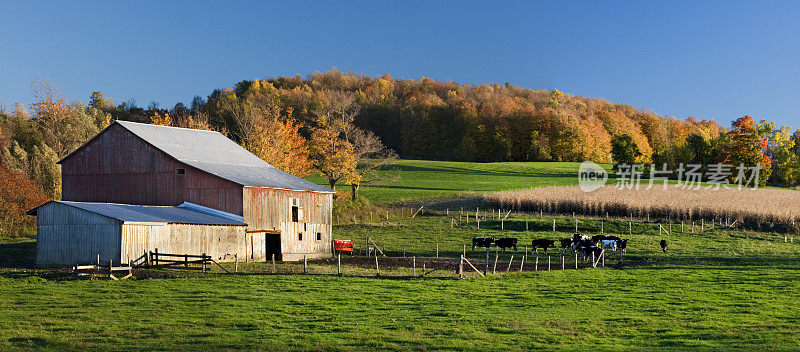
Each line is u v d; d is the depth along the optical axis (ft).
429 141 542.98
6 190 188.85
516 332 73.97
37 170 233.35
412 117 554.87
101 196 165.27
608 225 207.51
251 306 86.74
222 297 92.84
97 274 108.58
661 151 393.29
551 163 451.12
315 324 76.64
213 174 150.51
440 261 147.02
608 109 610.65
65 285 100.42
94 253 123.85
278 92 551.59
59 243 128.36
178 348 65.16
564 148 491.72
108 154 165.27
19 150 238.68
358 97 601.21
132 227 122.72
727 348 67.36
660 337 72.84
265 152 245.24
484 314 84.17
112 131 165.37
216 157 170.30
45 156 234.79
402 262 143.54
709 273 124.26
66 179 169.99
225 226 141.69
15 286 98.68
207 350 64.54
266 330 73.26
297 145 258.57
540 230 204.95
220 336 70.38
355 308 86.84
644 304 92.99
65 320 76.95
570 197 245.45
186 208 151.53
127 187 162.09
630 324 79.41
